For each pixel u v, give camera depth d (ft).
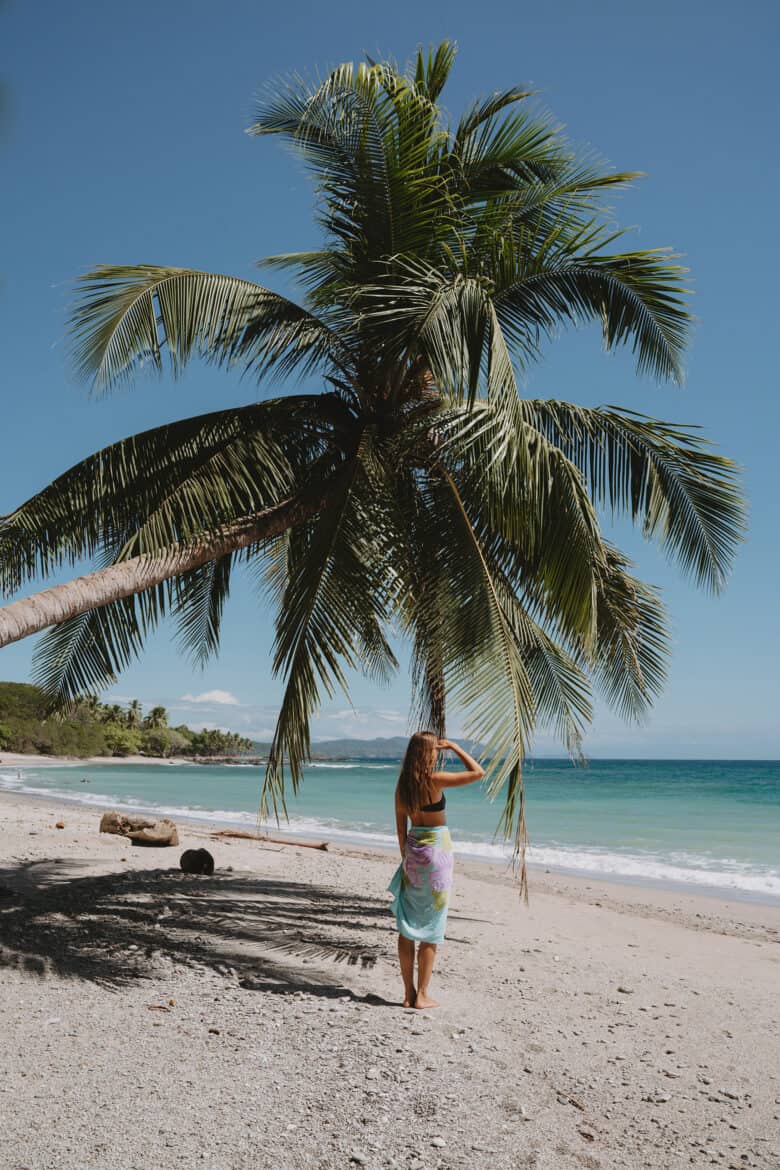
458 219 25.23
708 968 23.40
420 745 16.67
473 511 26.71
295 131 26.78
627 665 30.99
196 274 24.57
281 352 26.76
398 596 23.80
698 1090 13.21
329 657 20.81
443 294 20.66
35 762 310.65
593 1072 13.67
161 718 517.14
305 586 22.11
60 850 39.81
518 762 18.89
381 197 25.09
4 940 19.75
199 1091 11.61
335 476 25.99
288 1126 10.73
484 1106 11.79
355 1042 13.94
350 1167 9.80
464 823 80.12
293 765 19.83
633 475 27.73
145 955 19.30
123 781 175.52
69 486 24.45
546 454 21.53
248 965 18.97
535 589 27.17
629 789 160.56
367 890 33.24
